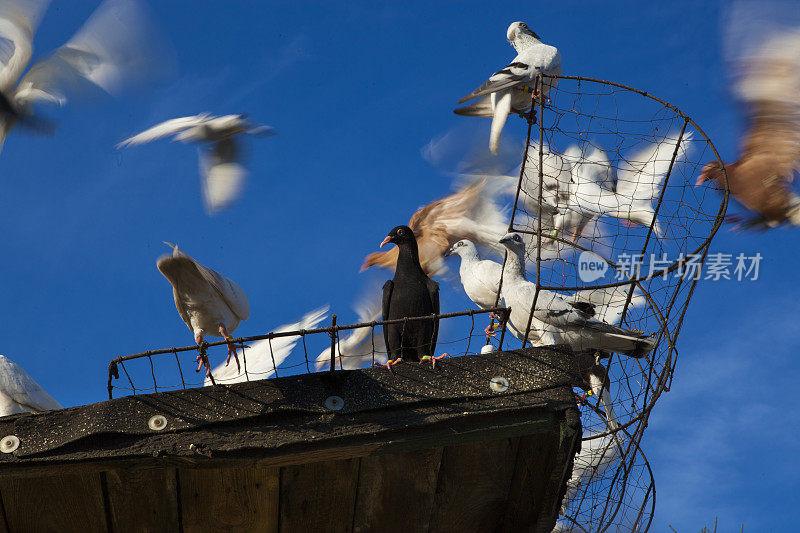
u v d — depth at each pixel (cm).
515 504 896
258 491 843
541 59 1402
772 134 1499
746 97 1525
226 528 869
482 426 811
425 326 1188
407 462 850
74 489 820
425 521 895
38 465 770
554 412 820
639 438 971
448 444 805
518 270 1125
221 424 795
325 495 859
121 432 785
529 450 862
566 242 1194
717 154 1024
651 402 988
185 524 860
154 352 825
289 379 822
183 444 780
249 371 1288
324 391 819
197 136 1391
